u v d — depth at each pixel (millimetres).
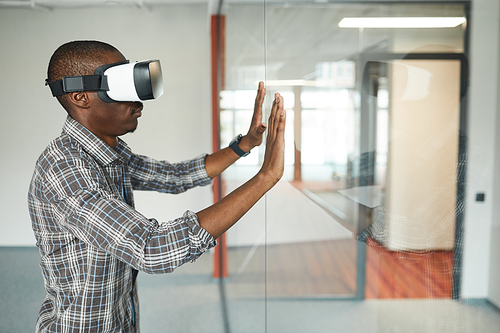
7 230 4156
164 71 4098
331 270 746
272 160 752
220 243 3283
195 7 4027
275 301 1189
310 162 811
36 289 3105
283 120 750
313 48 734
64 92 807
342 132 640
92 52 800
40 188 819
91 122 862
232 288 2414
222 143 2869
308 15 746
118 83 778
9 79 4023
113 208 718
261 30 1196
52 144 841
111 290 906
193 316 2631
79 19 3998
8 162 4102
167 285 3232
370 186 570
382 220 550
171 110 4145
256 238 1512
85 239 736
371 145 553
